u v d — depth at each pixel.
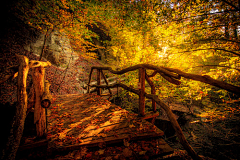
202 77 1.58
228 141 4.50
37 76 1.76
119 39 6.43
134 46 5.71
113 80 10.26
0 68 4.85
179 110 6.32
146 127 2.34
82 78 9.23
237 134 4.45
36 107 1.77
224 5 2.41
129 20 4.74
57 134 2.11
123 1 4.04
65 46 9.09
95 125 2.46
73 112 3.20
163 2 3.36
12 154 1.30
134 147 1.89
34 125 2.25
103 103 3.97
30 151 1.74
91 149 1.86
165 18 3.57
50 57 8.02
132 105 6.97
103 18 6.66
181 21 3.22
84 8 6.17
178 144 4.93
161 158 1.91
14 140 1.34
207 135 5.05
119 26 5.34
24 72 1.49
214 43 3.08
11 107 2.71
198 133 5.29
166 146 1.92
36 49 7.38
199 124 5.78
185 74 1.85
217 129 5.25
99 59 13.83
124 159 1.64
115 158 1.67
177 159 1.99
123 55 5.89
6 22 6.21
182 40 4.00
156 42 4.50
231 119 4.62
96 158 1.67
